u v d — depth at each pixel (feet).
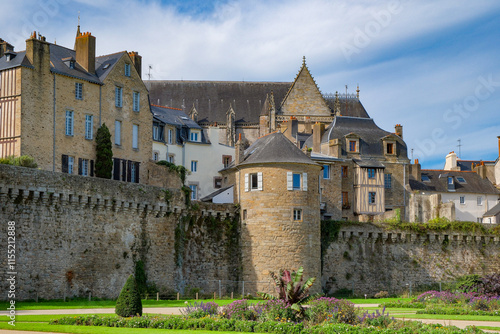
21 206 152.97
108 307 146.72
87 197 168.14
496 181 326.85
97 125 204.54
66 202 162.91
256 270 196.75
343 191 262.47
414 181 304.50
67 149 194.18
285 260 194.39
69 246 163.12
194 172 264.93
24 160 170.71
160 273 189.67
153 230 188.96
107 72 210.18
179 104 358.84
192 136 269.23
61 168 192.13
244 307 124.47
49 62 191.01
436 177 312.71
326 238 224.74
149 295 183.42
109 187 174.70
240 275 202.39
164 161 219.82
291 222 196.13
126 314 120.88
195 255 201.16
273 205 196.85
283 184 197.16
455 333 109.91
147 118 224.33
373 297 226.38
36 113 186.09
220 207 206.08
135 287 123.13
